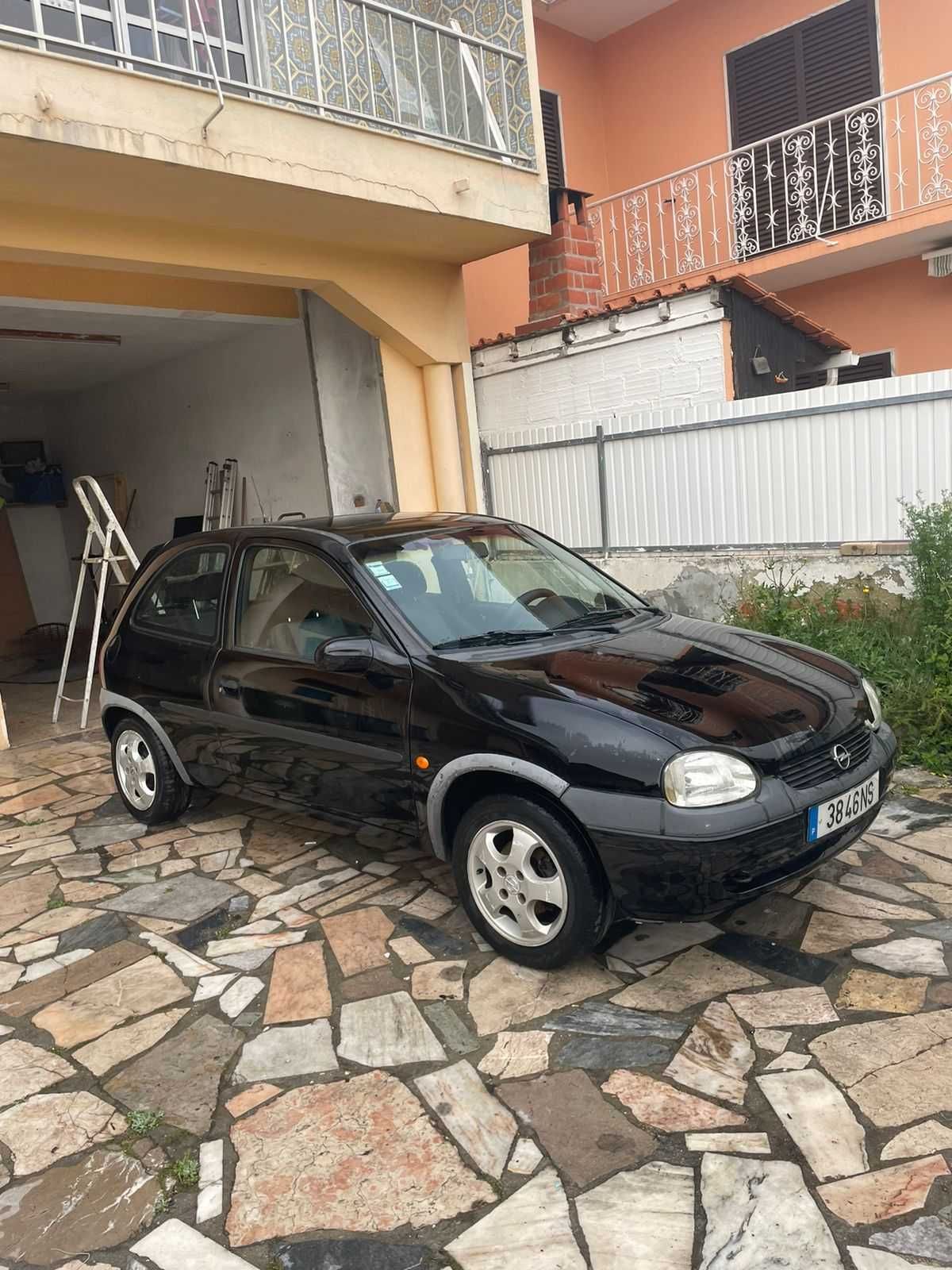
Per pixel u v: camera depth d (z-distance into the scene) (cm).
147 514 1252
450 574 424
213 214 673
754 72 1134
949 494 656
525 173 781
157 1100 288
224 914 407
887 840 429
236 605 455
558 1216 230
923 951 333
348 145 654
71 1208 247
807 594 688
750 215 1155
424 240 790
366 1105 277
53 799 597
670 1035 297
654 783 299
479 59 773
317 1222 235
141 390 1213
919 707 532
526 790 331
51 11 628
